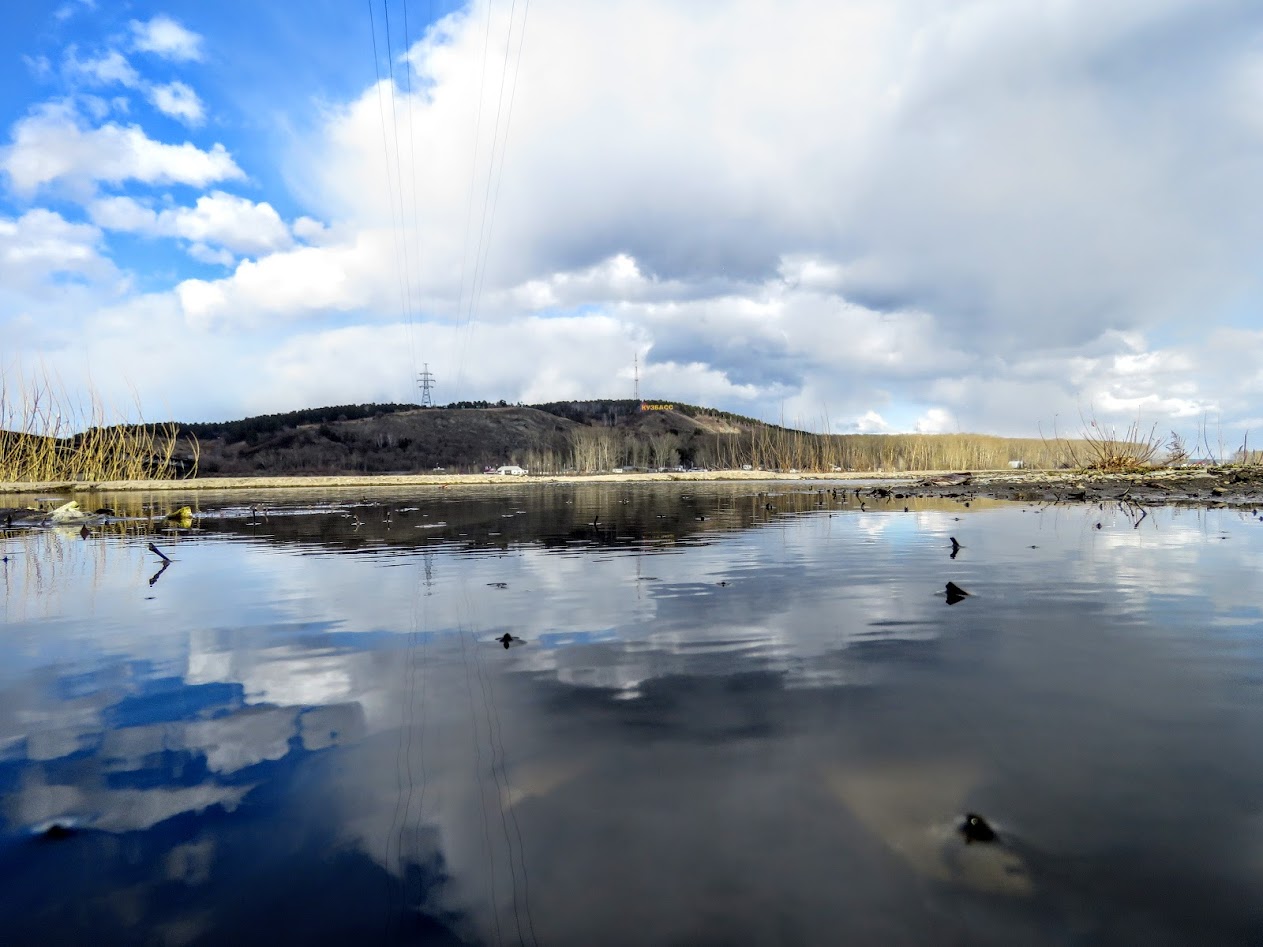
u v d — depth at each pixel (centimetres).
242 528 1733
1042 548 1058
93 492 4278
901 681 444
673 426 16462
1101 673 452
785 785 304
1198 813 275
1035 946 202
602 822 277
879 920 215
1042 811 278
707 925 213
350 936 215
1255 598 675
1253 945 201
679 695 426
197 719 408
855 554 1048
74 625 666
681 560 1017
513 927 216
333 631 621
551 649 541
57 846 272
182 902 234
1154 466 3247
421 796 303
